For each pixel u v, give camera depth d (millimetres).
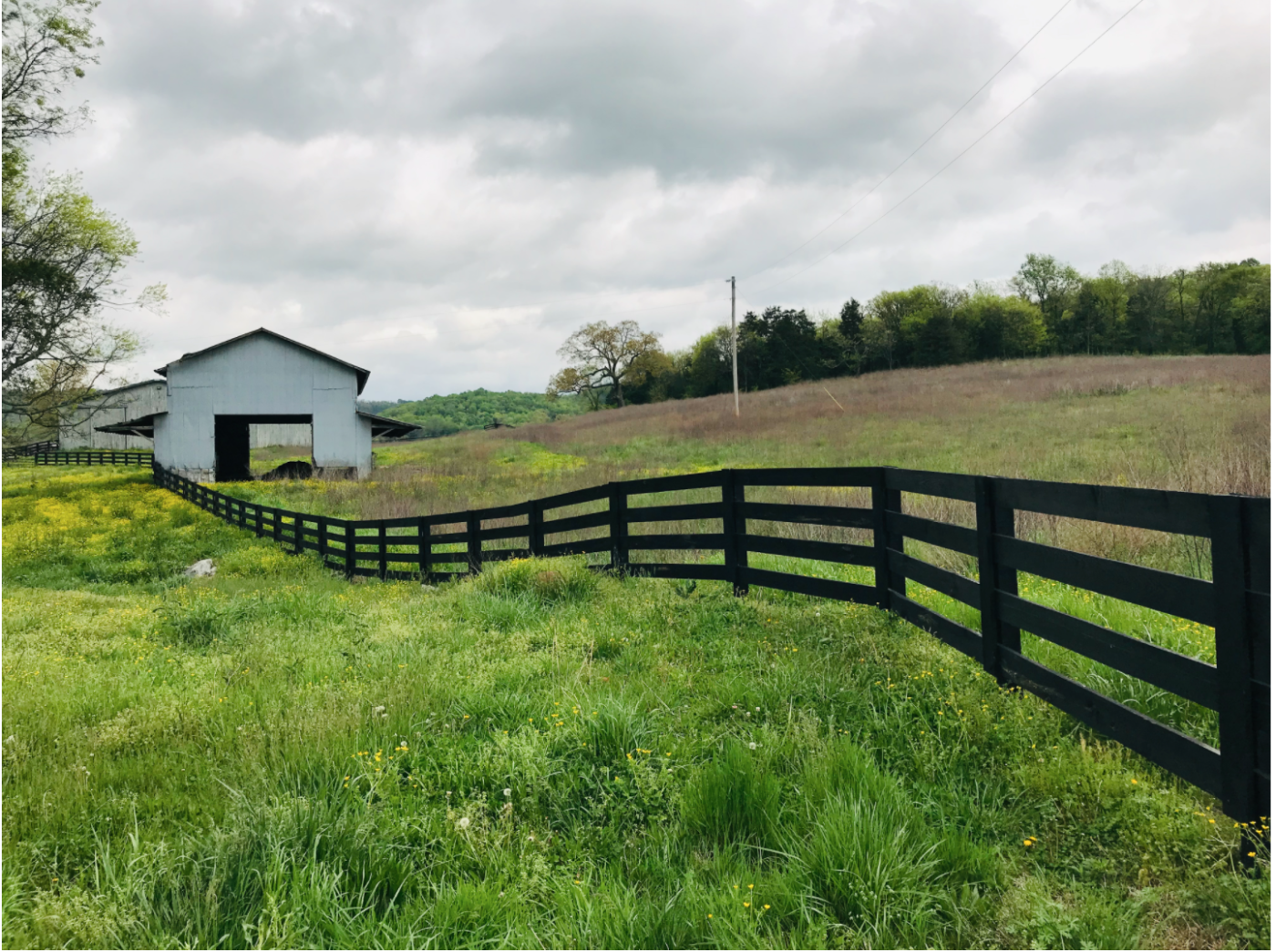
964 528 4488
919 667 4496
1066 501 3557
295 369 35312
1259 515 2465
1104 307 81062
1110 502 3250
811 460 23953
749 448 28938
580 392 101250
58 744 4078
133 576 14906
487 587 8180
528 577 7977
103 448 62344
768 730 3762
